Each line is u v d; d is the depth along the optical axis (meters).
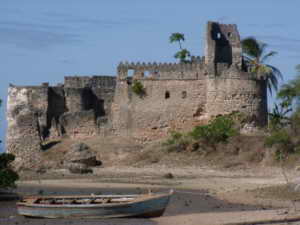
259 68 120.19
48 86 135.00
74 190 74.62
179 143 108.56
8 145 119.50
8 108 135.62
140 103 121.25
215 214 57.88
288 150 95.94
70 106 136.12
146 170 100.56
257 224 53.78
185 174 93.75
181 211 59.62
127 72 122.69
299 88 106.25
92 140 122.69
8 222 54.97
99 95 139.88
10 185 69.31
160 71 120.19
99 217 54.97
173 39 129.50
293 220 54.94
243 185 78.94
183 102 118.62
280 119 117.44
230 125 108.19
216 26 120.00
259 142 101.19
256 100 115.88
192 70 118.31
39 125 127.75
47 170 105.44
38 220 55.38
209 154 103.75
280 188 72.50
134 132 121.38
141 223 53.62
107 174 96.62
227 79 115.75
